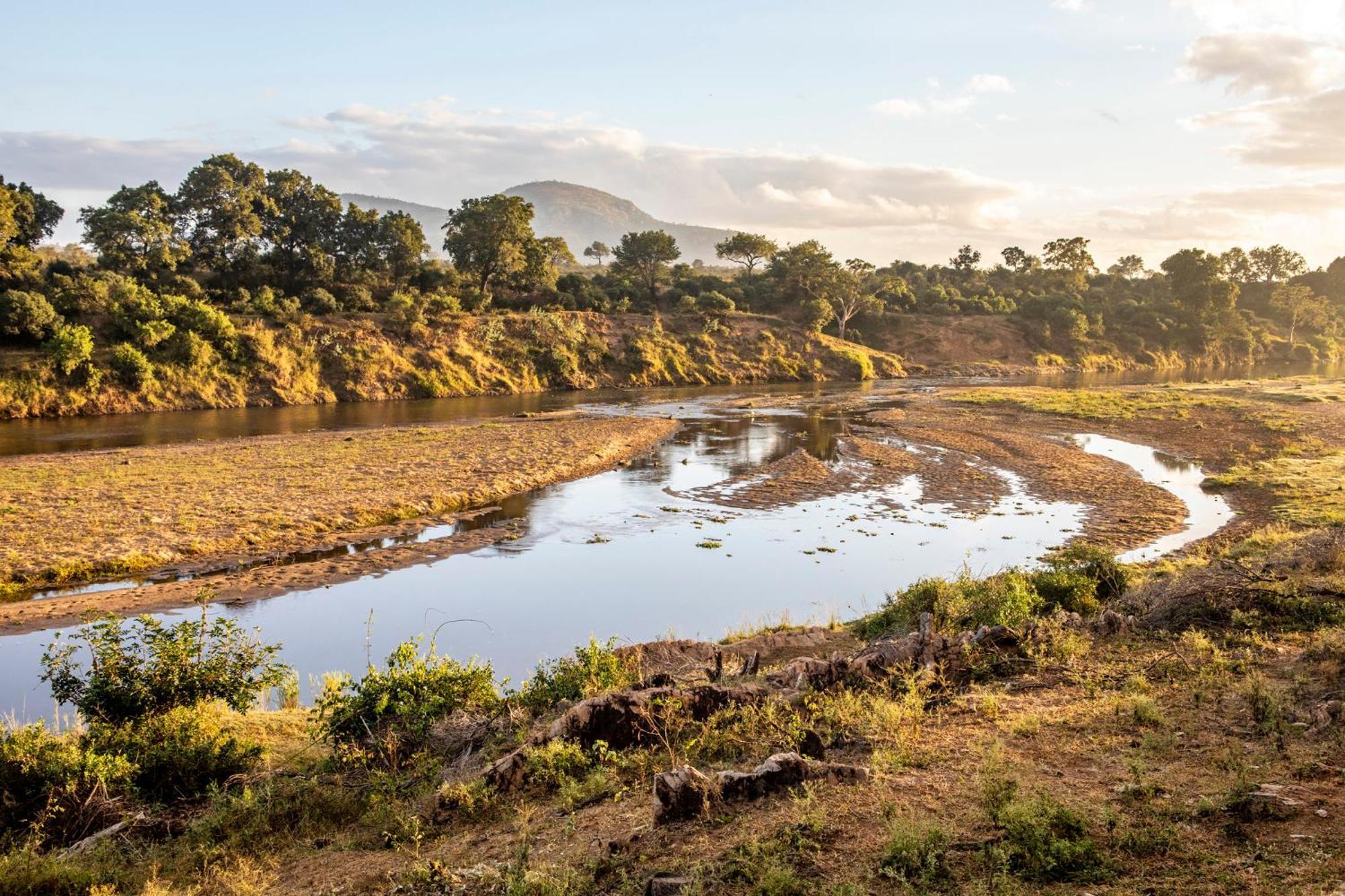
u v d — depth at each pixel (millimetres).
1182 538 27062
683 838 6840
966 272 167375
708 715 10070
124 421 55938
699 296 111938
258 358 68875
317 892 7145
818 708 9930
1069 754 7852
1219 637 11844
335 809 9203
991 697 9711
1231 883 5188
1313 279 176750
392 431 50844
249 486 33438
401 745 10672
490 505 32719
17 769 9547
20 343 61844
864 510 32000
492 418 59719
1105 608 14203
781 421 59094
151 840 8805
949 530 28812
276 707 14852
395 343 78812
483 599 22109
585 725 9719
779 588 22906
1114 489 35031
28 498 30516
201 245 88000
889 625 15570
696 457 43969
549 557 25984
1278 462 39219
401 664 11727
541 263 102375
